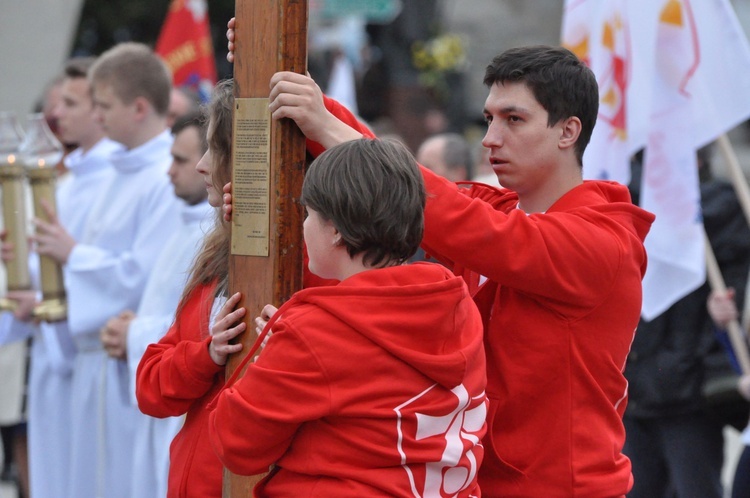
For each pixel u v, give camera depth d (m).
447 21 41.28
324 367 6.05
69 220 14.30
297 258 6.89
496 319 7.35
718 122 11.76
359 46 34.31
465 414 6.48
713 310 12.50
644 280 12.00
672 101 11.81
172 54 17.78
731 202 13.22
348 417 6.11
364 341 6.11
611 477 7.20
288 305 6.32
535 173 7.44
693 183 11.81
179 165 11.60
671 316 12.71
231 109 7.46
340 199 6.20
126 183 13.24
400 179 6.29
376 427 6.10
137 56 13.16
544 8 42.81
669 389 12.62
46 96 17.02
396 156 6.34
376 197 6.19
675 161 11.82
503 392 7.23
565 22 12.38
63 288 13.38
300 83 6.69
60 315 13.16
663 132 11.84
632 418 13.01
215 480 7.46
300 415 6.06
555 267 6.96
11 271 13.78
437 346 6.27
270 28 6.75
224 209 7.29
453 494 6.38
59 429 13.91
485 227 6.91
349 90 30.08
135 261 12.71
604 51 12.02
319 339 6.09
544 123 7.35
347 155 6.29
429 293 6.19
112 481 12.77
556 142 7.41
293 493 6.28
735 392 12.51
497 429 7.23
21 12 22.94
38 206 13.16
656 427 12.95
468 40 40.62
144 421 11.90
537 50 7.44
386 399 6.11
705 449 12.80
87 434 13.07
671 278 11.90
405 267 6.32
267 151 6.80
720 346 12.80
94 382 12.96
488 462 7.22
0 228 15.13
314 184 6.30
